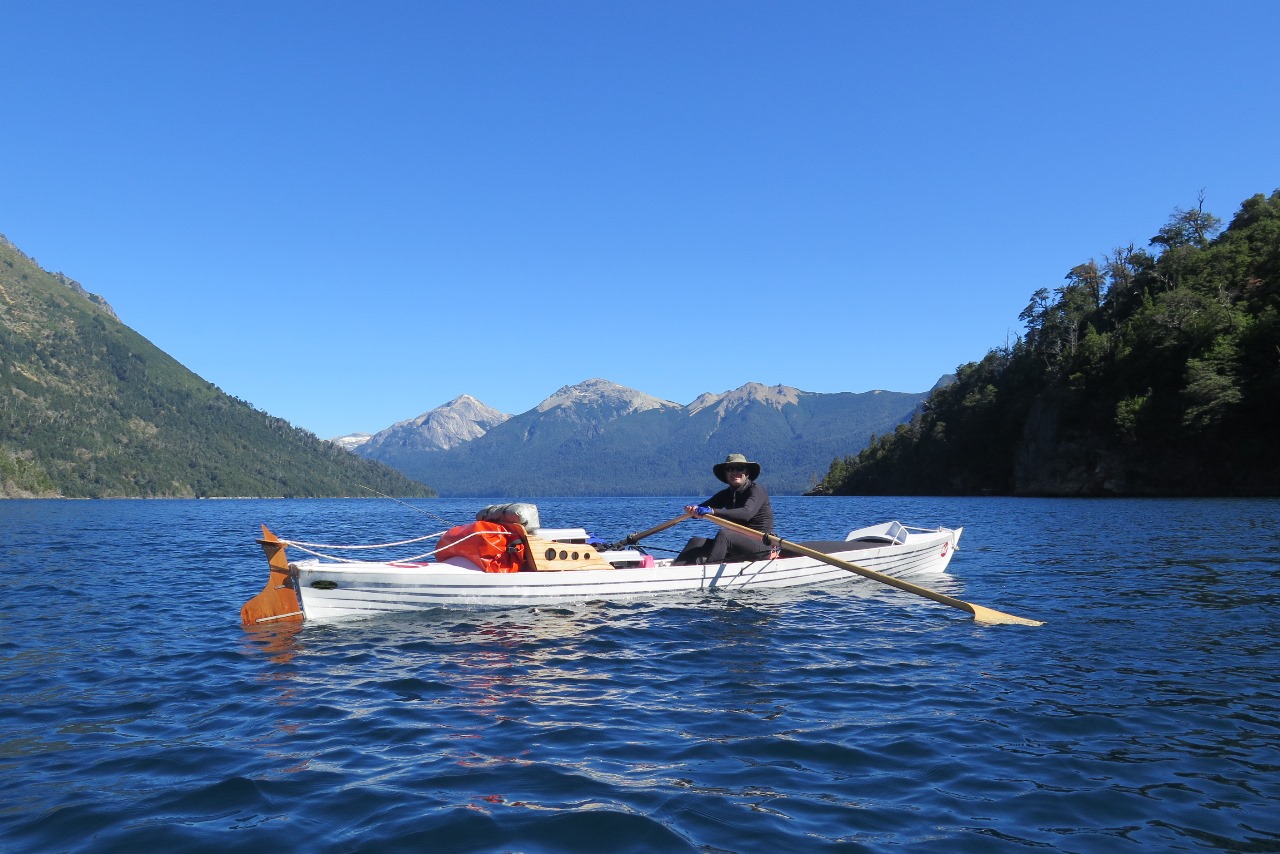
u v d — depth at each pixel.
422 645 8.56
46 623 10.20
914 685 6.89
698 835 4.02
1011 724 5.79
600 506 98.12
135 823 4.21
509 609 10.56
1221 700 6.32
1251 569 14.55
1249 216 88.38
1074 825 4.13
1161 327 72.25
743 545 12.18
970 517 38.34
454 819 4.20
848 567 10.57
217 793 4.62
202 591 13.34
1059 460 80.88
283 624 9.71
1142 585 12.66
